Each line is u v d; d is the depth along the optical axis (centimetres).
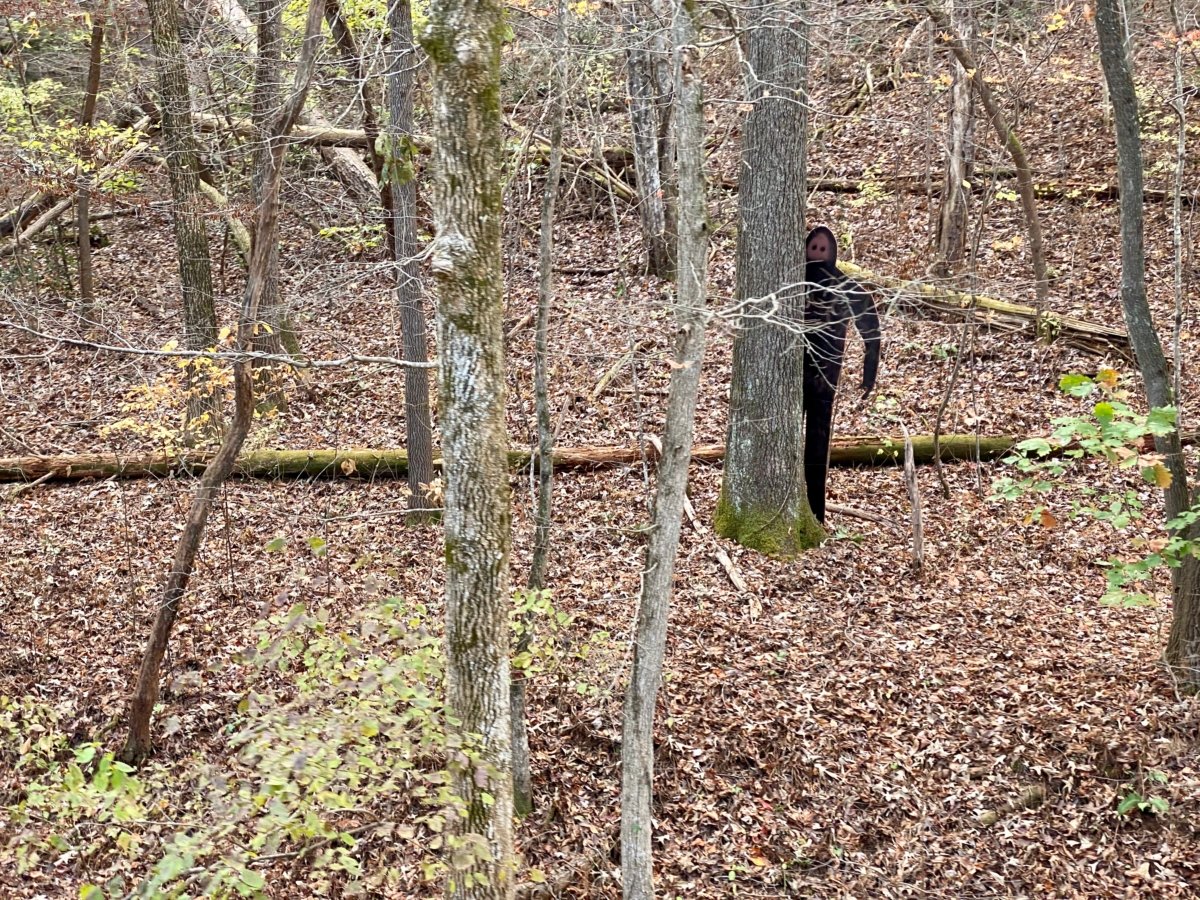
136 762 892
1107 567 1095
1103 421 707
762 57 1037
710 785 865
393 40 995
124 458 1292
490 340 512
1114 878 761
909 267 1460
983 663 974
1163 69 1745
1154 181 1705
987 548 1145
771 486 1141
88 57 1839
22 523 1222
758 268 1088
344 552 1149
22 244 1712
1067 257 1612
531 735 916
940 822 823
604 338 1438
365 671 553
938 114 1789
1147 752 838
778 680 965
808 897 773
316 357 1475
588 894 779
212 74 1402
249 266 827
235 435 870
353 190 1792
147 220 1959
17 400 1449
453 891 562
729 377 1441
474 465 518
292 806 471
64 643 1037
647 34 709
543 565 812
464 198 496
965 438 1280
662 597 662
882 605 1068
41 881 745
